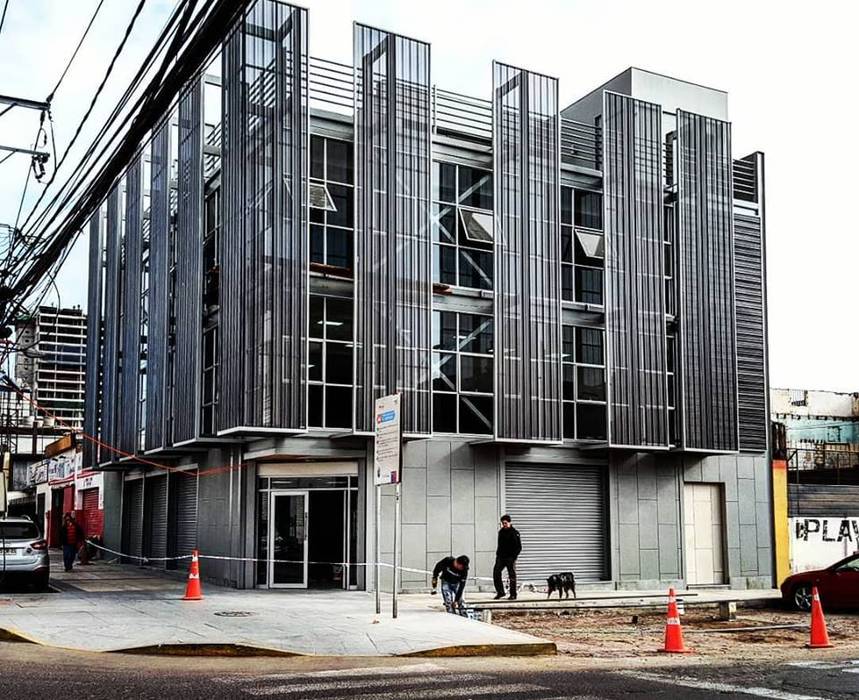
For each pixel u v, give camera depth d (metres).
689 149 28.42
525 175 25.53
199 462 27.55
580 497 26.47
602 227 27.06
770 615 21.05
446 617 16.70
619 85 29.95
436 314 24.45
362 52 23.80
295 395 22.05
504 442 24.33
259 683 10.38
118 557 34.47
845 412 50.00
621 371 26.42
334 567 23.66
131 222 31.14
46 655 12.38
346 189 23.70
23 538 22.05
